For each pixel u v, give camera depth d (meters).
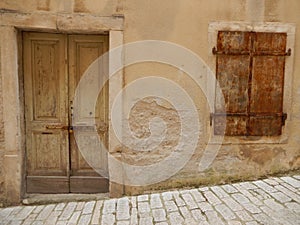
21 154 3.44
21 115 3.43
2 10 3.17
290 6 3.47
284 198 3.14
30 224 2.89
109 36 3.33
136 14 3.34
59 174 3.62
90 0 3.27
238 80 3.49
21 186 3.45
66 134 3.57
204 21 3.41
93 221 2.91
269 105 3.54
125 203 3.29
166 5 3.37
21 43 3.39
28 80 3.48
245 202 3.11
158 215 2.97
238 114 3.53
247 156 3.61
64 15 3.25
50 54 3.47
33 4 3.21
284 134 3.61
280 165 3.66
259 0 3.42
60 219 2.98
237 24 3.43
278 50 3.48
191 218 2.87
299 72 3.56
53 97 3.53
